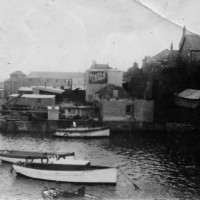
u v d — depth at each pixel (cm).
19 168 3238
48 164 3152
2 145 4731
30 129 5894
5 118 6072
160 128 5916
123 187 2966
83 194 2597
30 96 6619
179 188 2928
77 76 9844
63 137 5428
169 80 6419
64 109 6262
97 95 6819
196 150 4478
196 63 6412
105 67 8756
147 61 7381
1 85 9888
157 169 3541
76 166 3106
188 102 5825
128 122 5909
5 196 2623
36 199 2527
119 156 4119
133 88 7169
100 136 5488
